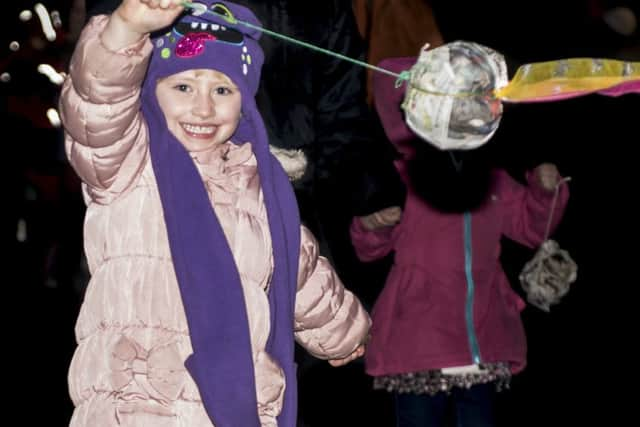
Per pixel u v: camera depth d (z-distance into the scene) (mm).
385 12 7406
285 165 5816
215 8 4691
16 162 9680
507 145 10961
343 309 5223
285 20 5887
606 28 11164
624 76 3664
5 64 9148
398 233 6582
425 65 3713
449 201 6570
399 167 6520
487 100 3676
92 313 4500
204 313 4434
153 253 4504
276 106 5898
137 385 4391
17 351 9648
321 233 6047
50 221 9984
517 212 6918
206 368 4402
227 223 4629
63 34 9078
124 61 4285
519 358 6676
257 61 4828
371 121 6191
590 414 9203
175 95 4621
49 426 8539
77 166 4496
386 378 6582
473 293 6562
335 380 7543
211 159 4688
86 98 4348
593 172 11766
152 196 4547
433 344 6488
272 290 4695
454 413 6625
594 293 11133
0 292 10062
